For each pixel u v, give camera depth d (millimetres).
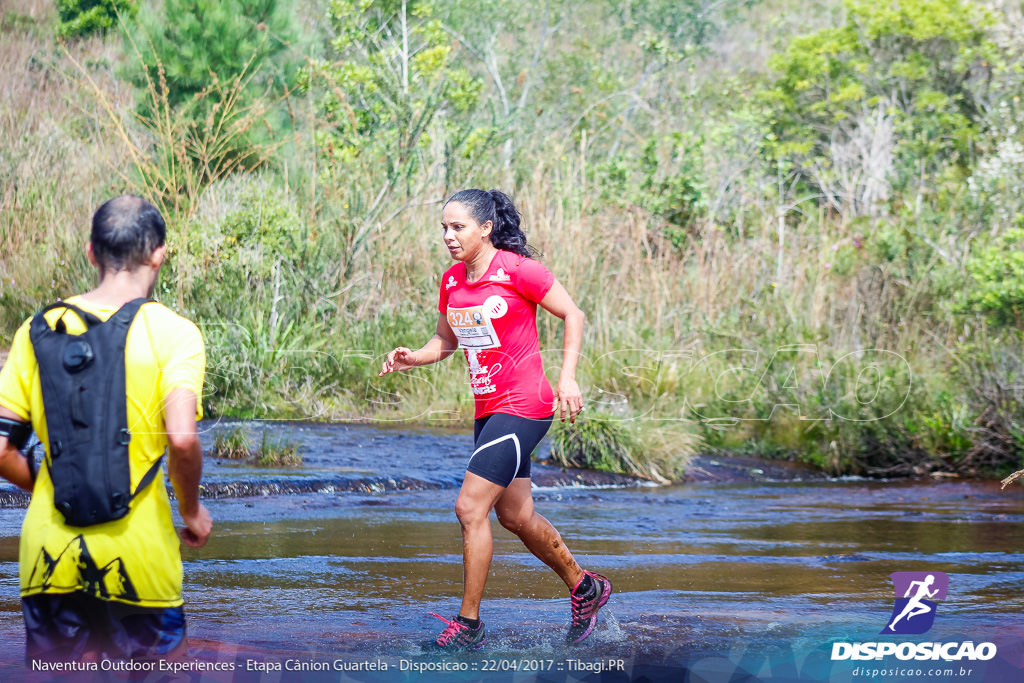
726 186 25766
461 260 6516
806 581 8445
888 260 21547
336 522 10555
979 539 10594
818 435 16328
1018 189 23047
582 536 10391
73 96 25688
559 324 18703
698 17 36500
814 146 30906
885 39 30281
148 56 24359
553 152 23672
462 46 32344
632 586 8172
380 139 21828
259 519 10539
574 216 20750
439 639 6117
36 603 4328
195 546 4680
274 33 25719
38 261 19016
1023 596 7898
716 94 33531
